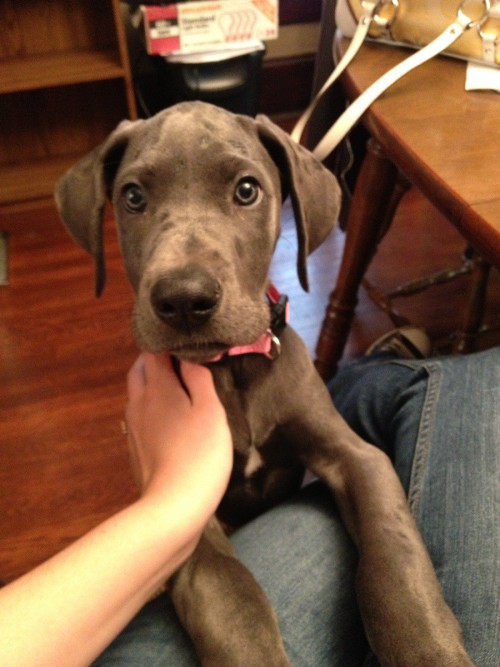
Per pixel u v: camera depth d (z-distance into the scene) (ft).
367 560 1.33
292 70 5.13
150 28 3.89
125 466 2.80
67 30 4.31
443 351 3.12
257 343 1.58
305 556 1.45
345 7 2.12
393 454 1.71
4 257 3.94
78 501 2.69
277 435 1.72
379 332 3.36
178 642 1.32
